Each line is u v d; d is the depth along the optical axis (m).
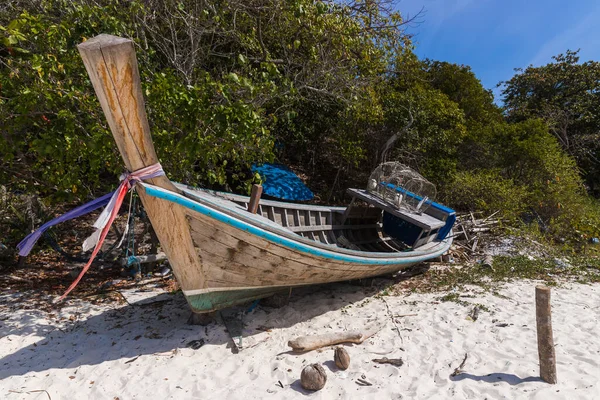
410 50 12.00
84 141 5.69
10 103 5.58
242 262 4.59
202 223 4.04
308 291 6.91
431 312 5.94
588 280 7.77
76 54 5.69
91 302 6.11
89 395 3.76
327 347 4.82
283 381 4.04
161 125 6.46
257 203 5.84
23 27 5.67
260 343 4.91
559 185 13.79
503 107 26.80
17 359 4.38
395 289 7.20
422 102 13.70
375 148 14.45
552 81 24.42
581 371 4.16
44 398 3.68
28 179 7.02
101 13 6.38
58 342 4.82
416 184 8.03
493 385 3.92
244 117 6.08
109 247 8.38
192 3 8.39
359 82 10.66
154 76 6.31
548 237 11.73
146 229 7.97
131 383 3.94
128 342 4.83
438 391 3.85
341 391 3.86
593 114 22.11
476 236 10.59
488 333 5.17
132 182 3.61
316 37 9.38
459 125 14.09
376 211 8.94
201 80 7.10
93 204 3.83
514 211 12.64
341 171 15.55
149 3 7.89
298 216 7.33
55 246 7.57
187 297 4.63
